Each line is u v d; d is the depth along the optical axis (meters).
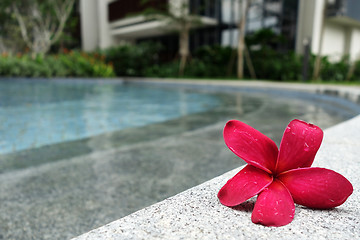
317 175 0.64
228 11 15.50
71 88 9.43
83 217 1.26
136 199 1.43
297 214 0.66
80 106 5.39
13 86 9.80
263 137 0.70
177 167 1.90
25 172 1.84
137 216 0.66
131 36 22.56
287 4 13.78
